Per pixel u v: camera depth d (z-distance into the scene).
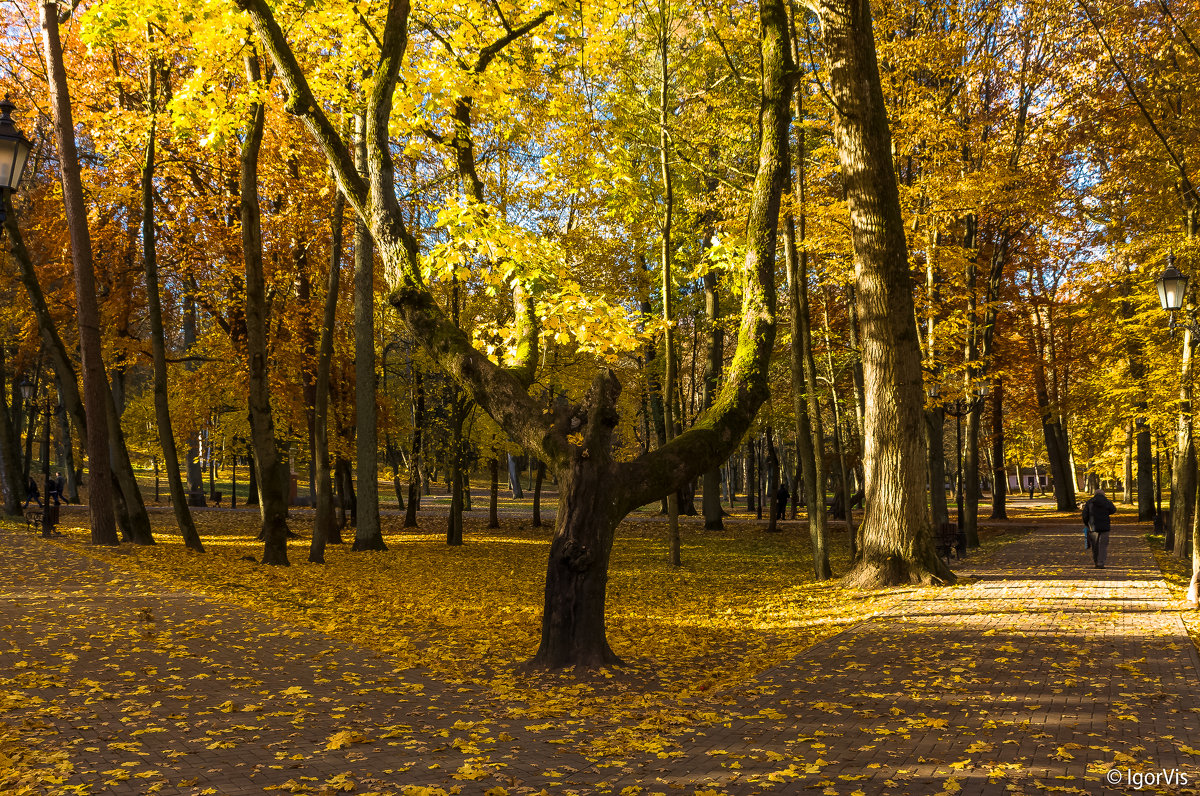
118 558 15.81
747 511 46.34
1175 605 11.76
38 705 6.24
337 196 20.20
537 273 8.80
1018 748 5.37
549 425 8.45
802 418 17.06
